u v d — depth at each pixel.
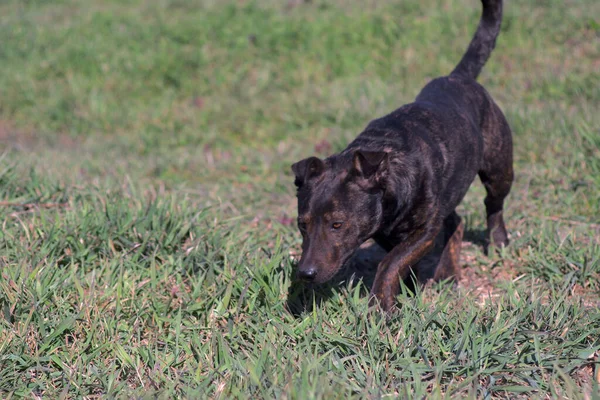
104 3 21.97
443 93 6.64
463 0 16.69
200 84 15.22
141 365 4.80
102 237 6.34
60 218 6.74
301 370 4.33
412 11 16.67
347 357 4.59
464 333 4.68
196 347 4.93
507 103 11.91
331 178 5.27
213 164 11.11
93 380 4.64
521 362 4.62
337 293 5.49
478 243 7.68
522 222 7.85
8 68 16.48
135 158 11.69
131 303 5.43
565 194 8.37
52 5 22.14
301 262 5.11
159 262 6.30
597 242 6.88
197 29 17.55
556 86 12.32
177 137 12.99
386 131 5.82
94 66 16.27
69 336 5.15
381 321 4.93
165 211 6.82
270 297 5.43
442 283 6.20
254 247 6.58
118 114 14.21
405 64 14.52
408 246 5.62
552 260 6.55
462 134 6.27
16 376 4.69
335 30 16.33
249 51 16.20
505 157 7.05
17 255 5.99
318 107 13.20
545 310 5.13
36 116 14.52
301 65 15.30
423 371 4.48
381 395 4.20
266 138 12.70
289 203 9.05
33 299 5.16
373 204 5.27
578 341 4.78
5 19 20.23
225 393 4.25
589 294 6.03
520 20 15.14
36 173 8.15
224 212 8.34
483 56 7.54
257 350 4.82
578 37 14.36
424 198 5.65
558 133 9.88
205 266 6.03
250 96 14.27
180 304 5.43
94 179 9.14
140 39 17.48
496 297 6.12
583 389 4.21
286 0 19.28
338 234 5.17
